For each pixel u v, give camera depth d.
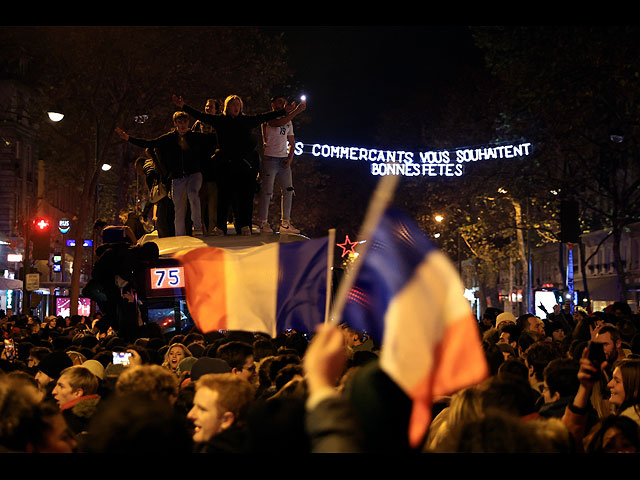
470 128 51.06
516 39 36.28
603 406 6.92
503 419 3.30
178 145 16.36
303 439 3.12
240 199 16.84
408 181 55.56
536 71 35.91
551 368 6.39
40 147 63.53
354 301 6.31
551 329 19.39
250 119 16.47
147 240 17.97
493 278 82.81
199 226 16.56
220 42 40.88
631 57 33.34
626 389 6.92
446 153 30.17
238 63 42.47
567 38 34.88
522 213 59.28
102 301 17.33
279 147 17.16
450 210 53.66
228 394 4.90
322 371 3.02
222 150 16.36
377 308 3.48
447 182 50.84
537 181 43.84
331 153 28.03
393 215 3.33
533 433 3.29
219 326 8.23
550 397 6.45
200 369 7.43
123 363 9.78
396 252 3.32
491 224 57.41
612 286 56.66
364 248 3.30
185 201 16.64
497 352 8.57
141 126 42.69
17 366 9.92
